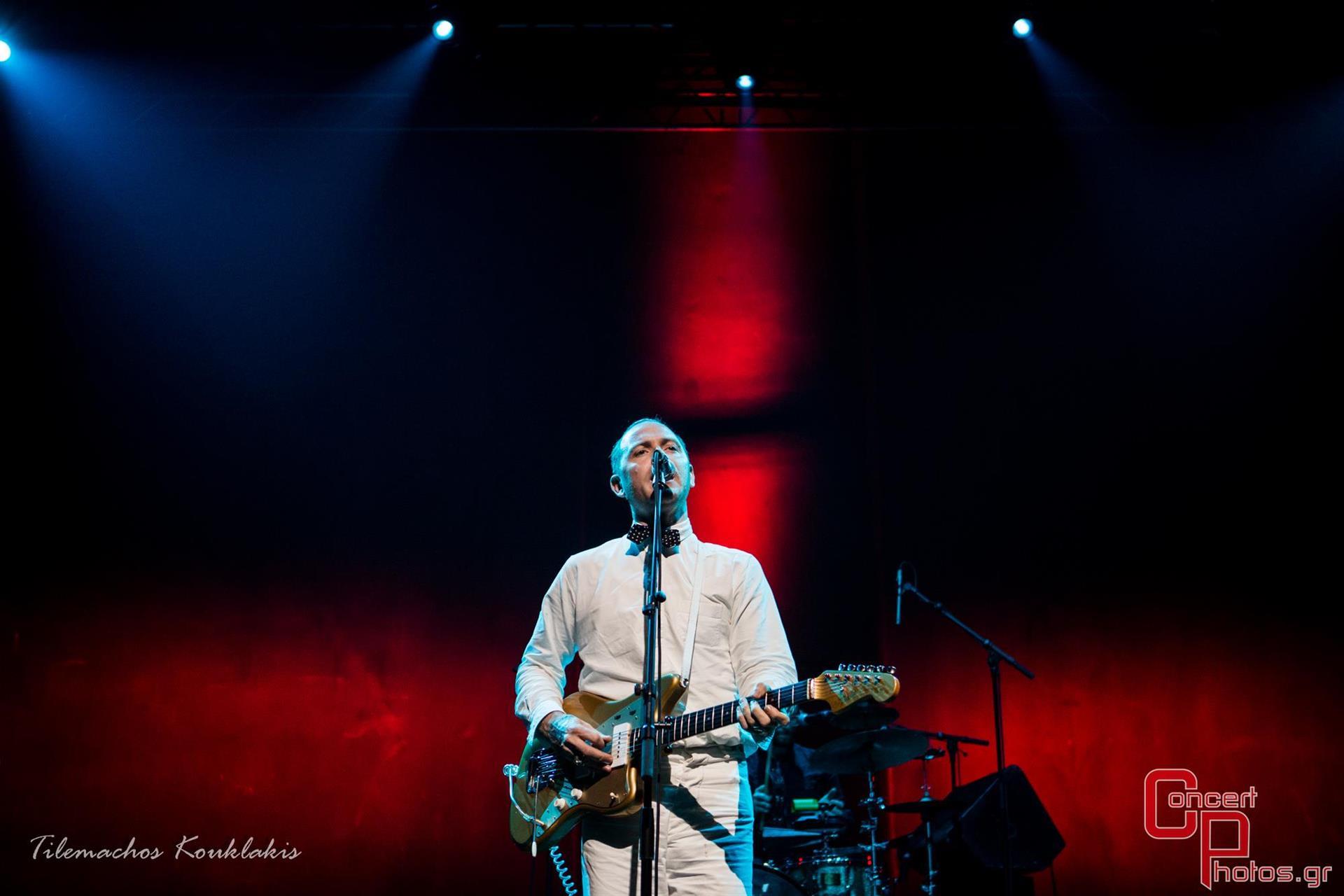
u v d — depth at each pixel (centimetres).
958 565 652
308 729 633
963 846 535
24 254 691
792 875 545
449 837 615
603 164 725
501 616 653
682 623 316
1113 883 604
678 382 690
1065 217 709
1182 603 645
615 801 294
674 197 721
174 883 606
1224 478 662
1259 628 641
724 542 658
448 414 688
